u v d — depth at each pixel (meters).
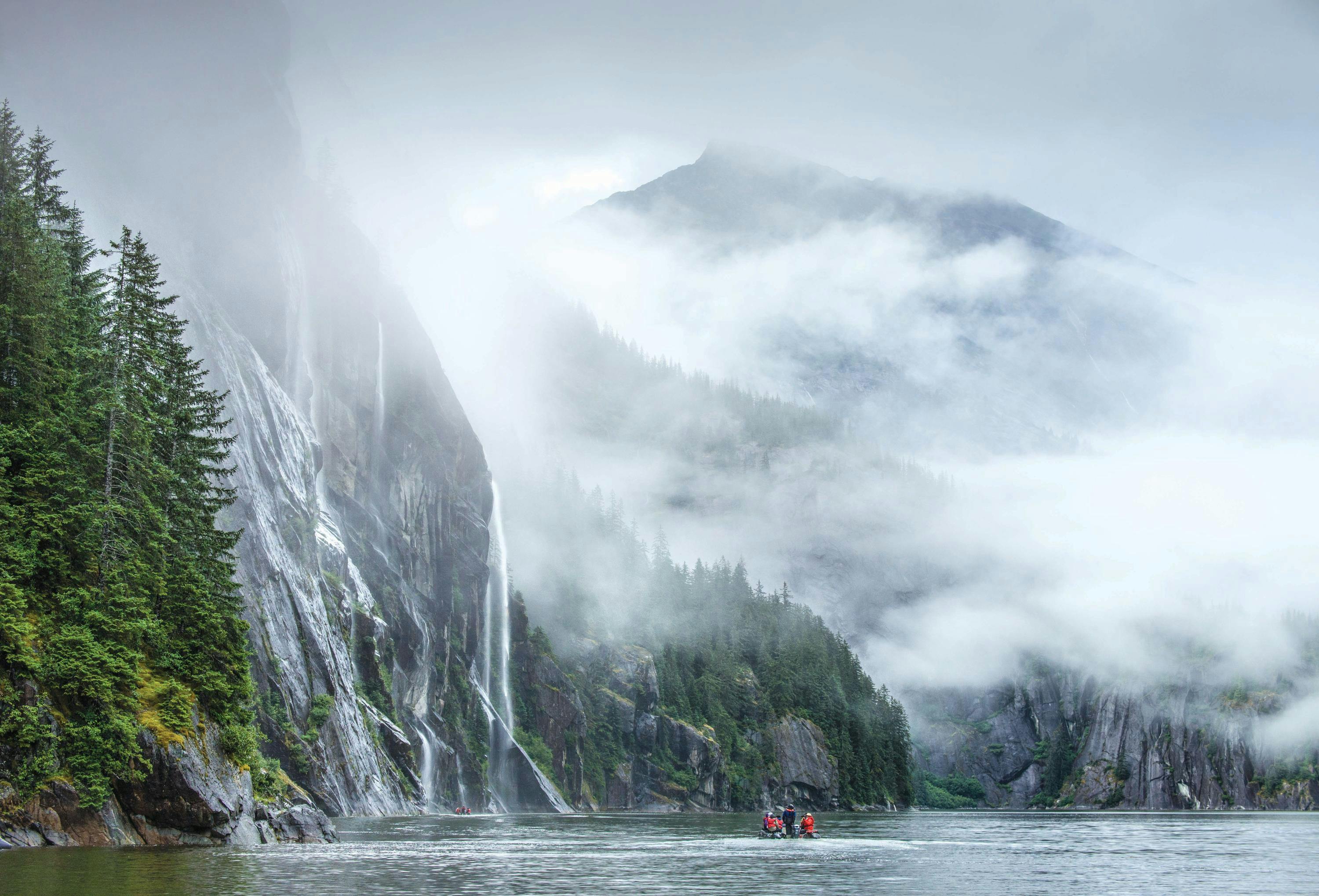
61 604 56.91
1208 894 52.12
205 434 103.44
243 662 66.81
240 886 42.94
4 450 59.03
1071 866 67.38
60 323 66.56
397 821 104.44
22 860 48.31
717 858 67.88
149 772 56.38
